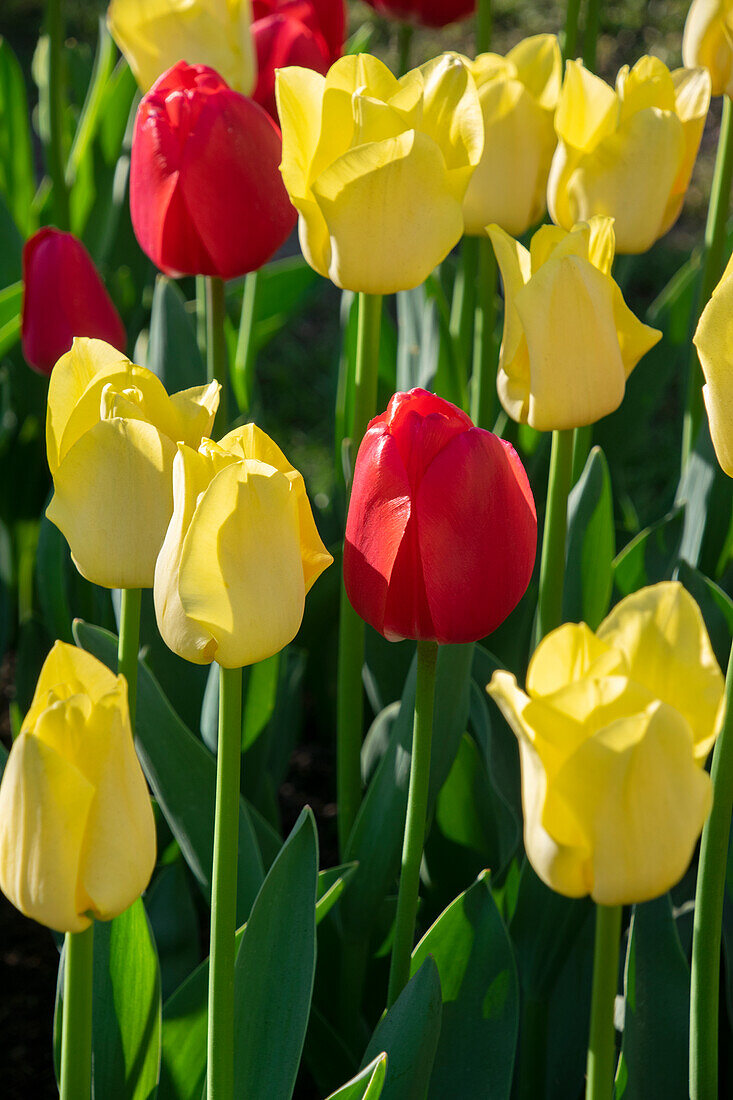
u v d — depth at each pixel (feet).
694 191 14.96
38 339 5.31
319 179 4.42
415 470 4.12
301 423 11.32
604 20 14.90
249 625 4.00
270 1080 4.37
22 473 7.54
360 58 4.50
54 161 7.11
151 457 4.15
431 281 5.57
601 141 4.70
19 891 3.95
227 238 4.81
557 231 4.42
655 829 3.87
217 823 4.12
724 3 4.91
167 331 5.55
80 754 3.92
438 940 4.44
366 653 5.35
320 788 6.95
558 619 4.68
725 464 4.08
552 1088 4.85
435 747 4.69
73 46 9.42
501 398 4.44
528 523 4.15
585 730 3.85
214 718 5.04
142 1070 4.48
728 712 4.18
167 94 4.79
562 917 4.66
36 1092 5.22
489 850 4.96
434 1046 4.30
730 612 4.91
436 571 4.12
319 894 4.74
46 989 5.75
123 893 3.96
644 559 5.35
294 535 4.00
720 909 4.23
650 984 4.52
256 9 6.10
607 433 6.88
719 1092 4.83
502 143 4.82
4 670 8.09
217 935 4.14
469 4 6.61
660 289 13.08
